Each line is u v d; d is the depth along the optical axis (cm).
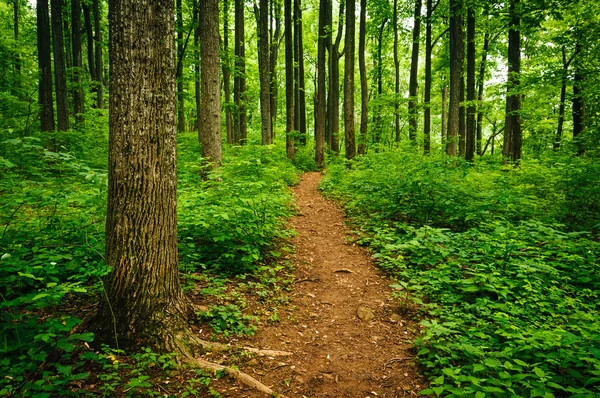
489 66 2058
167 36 315
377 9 1991
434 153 1383
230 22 2370
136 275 311
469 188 835
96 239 453
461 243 580
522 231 591
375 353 364
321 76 1894
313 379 317
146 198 312
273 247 650
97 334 311
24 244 429
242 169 827
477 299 422
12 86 1697
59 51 1326
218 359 324
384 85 2967
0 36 1784
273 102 2425
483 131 3322
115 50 299
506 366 267
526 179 888
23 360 279
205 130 925
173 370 296
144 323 312
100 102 2047
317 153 1936
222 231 559
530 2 895
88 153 1169
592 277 499
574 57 1206
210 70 915
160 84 313
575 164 791
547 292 466
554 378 277
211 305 407
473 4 1038
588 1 1020
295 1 2220
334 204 1052
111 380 271
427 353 349
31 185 557
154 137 312
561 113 1658
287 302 466
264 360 336
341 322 430
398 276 555
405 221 788
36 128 1480
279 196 696
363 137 1728
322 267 602
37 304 315
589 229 696
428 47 1828
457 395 271
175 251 342
